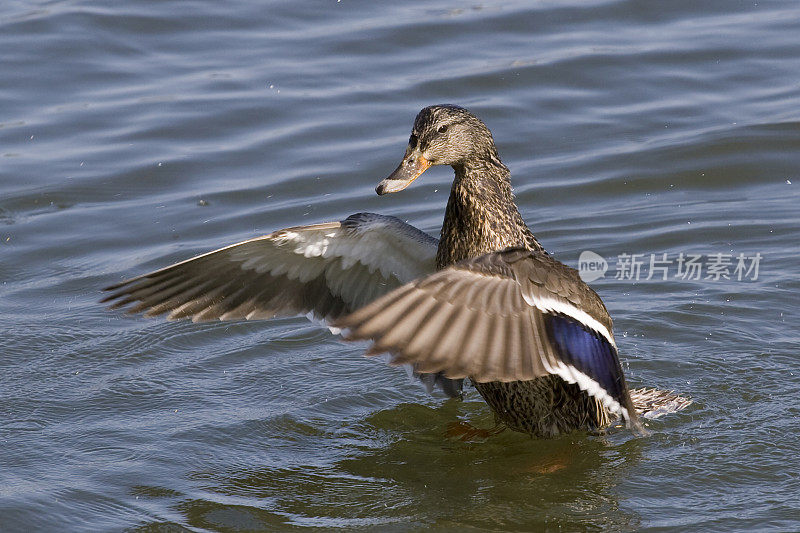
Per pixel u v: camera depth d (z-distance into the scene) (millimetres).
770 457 9305
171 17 18750
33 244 13523
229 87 16750
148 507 8664
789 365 11008
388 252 9766
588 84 16734
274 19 18828
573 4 19109
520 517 8500
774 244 13344
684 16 18641
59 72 17172
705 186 14648
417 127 9609
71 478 9078
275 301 9727
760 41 17656
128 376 10906
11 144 15500
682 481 8984
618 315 12055
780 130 15422
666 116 15977
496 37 18062
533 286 7676
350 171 14930
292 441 9836
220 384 10828
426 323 7129
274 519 8523
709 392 10586
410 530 8320
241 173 14969
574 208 14281
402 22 18562
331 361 11336
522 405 9727
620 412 8258
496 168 9734
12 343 11430
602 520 8383
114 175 14914
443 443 9867
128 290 9148
